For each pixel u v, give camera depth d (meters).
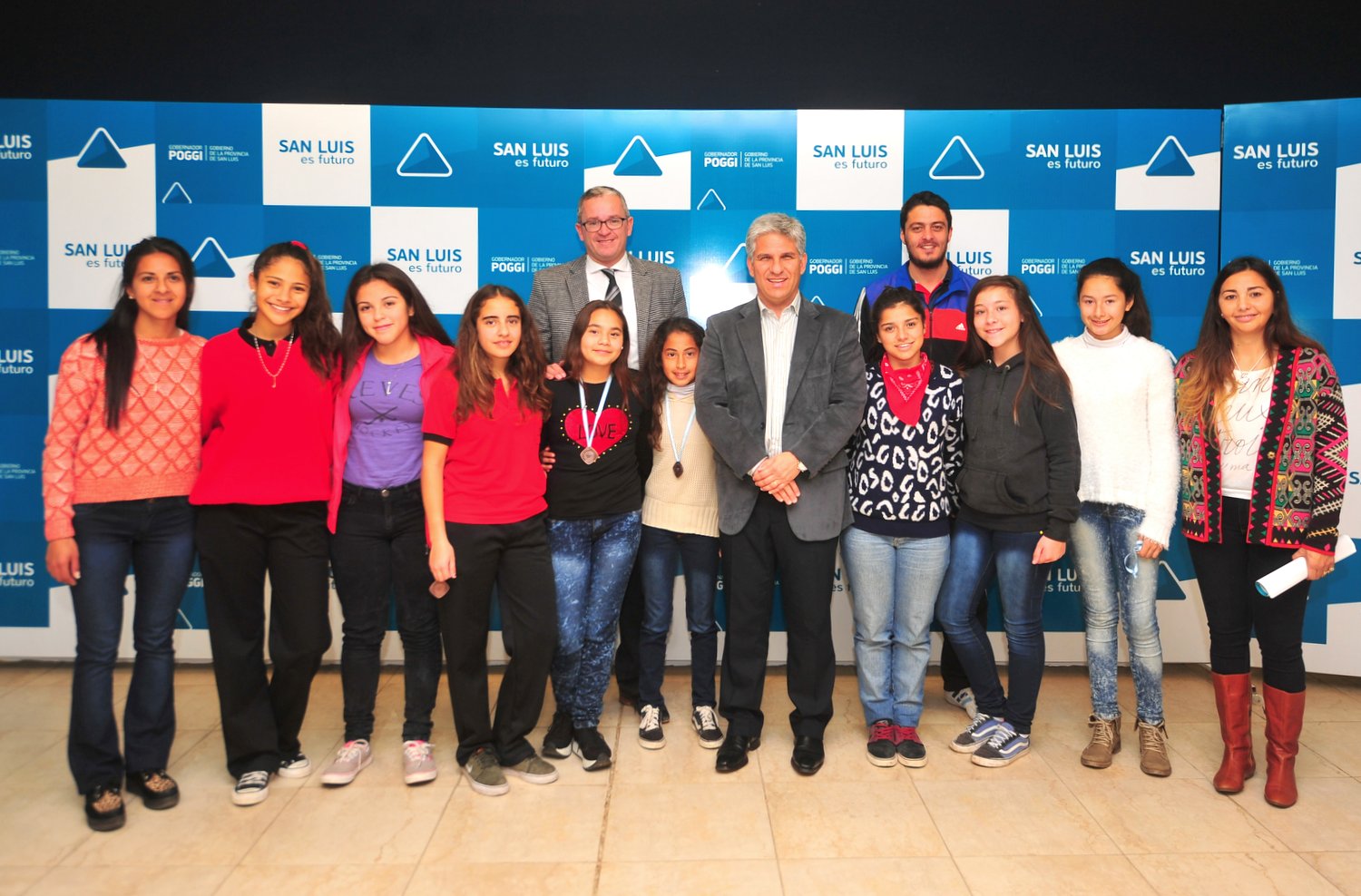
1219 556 2.41
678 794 2.39
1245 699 2.42
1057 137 3.37
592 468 2.50
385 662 3.52
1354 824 2.23
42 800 2.36
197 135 3.35
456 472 2.35
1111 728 2.61
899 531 2.55
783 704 3.12
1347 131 3.19
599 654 2.60
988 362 2.60
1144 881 1.97
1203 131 3.34
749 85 3.63
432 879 1.98
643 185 3.41
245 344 2.28
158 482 2.25
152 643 2.30
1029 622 2.59
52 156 3.34
